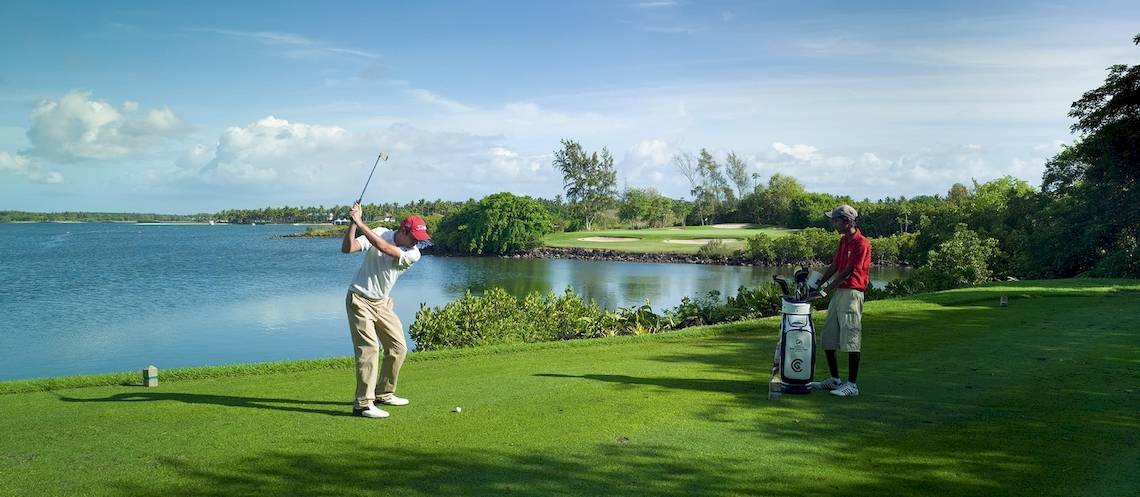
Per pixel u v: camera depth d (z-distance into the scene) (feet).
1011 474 14.56
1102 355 27.89
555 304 53.62
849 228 21.94
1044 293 52.31
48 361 61.31
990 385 22.79
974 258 83.76
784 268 193.98
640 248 248.52
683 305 62.18
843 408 19.90
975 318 40.32
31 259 197.06
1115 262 84.64
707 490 13.70
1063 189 109.09
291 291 117.50
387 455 15.69
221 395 21.99
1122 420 18.45
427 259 238.48
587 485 13.92
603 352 31.37
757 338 35.58
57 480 14.16
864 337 33.73
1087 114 105.40
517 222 252.01
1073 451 15.97
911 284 74.02
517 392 22.17
